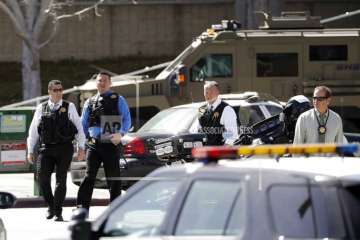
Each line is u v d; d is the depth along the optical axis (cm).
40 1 8838
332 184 1789
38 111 4388
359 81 6762
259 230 1789
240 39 6719
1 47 12362
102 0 9412
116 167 4256
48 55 12344
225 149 1956
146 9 12481
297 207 1798
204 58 6712
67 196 5444
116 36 12438
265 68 6750
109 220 2128
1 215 4803
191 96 6669
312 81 6731
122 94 6669
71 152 4391
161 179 2066
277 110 5234
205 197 1938
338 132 3547
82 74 12031
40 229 4212
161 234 1986
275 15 10012
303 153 1962
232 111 4009
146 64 12225
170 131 5072
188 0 12438
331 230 1752
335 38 6756
